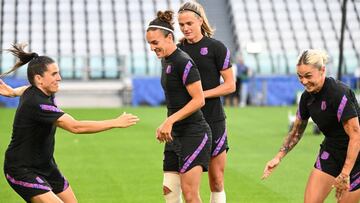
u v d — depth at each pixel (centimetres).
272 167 1270
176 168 1308
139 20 5406
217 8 5547
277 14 5525
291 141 1276
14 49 1226
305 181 2023
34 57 1223
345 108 1173
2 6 5312
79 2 5450
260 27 5444
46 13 5338
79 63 4906
